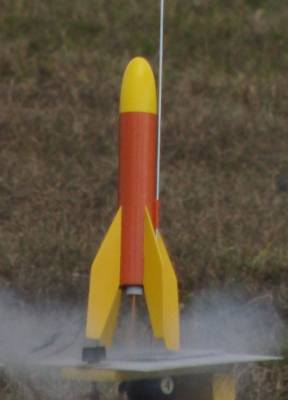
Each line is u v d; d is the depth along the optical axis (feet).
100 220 91.66
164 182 99.66
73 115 115.55
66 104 118.73
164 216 90.84
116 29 138.92
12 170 103.30
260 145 109.50
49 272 78.38
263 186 99.66
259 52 134.21
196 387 48.44
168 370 45.55
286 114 117.29
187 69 129.18
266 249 82.33
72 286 76.38
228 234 86.84
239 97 120.98
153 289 48.73
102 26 139.54
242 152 107.65
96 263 48.78
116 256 49.08
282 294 75.41
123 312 66.95
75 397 58.70
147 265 48.91
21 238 86.12
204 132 111.24
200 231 87.15
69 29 138.72
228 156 106.83
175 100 118.83
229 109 116.57
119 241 49.16
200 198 95.09
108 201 95.71
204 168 104.68
